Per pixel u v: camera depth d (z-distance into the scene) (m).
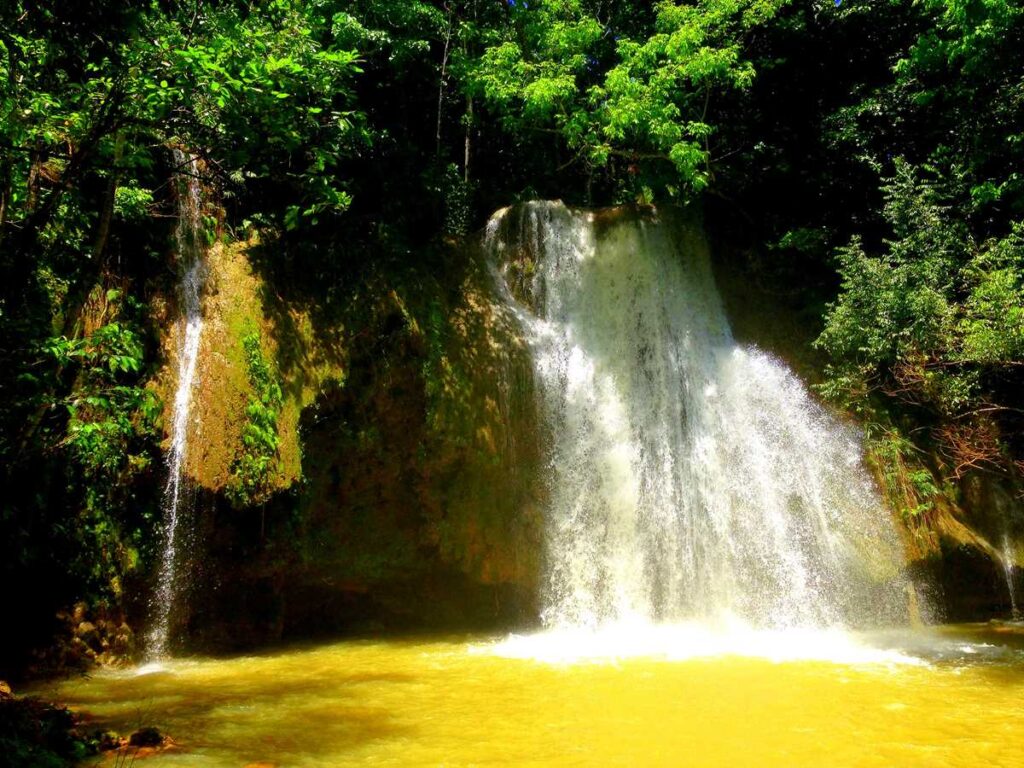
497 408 11.66
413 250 12.55
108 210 7.36
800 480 12.24
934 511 11.73
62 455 8.70
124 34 5.99
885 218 14.11
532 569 11.24
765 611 11.45
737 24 14.85
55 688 7.70
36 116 6.65
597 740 6.01
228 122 6.77
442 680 7.96
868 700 7.06
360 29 12.51
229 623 9.91
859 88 15.30
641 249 14.41
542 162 16.92
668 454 12.95
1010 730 6.20
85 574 8.86
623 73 13.34
